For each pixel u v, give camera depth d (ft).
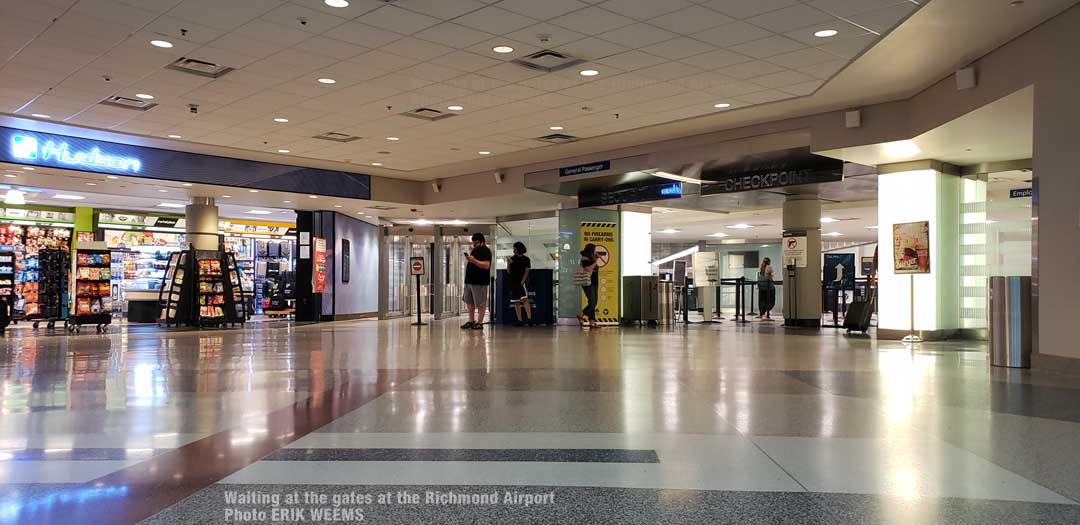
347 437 13.00
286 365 25.72
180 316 56.95
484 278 52.26
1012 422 14.46
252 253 83.82
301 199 60.29
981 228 41.70
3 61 30.78
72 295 59.67
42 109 38.93
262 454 11.69
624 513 8.51
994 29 26.86
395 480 10.07
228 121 41.63
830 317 71.92
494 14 25.71
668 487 9.67
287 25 26.73
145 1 24.47
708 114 39.86
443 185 61.93
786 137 40.93
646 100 36.96
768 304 71.26
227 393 18.61
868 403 16.88
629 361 26.91
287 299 84.38
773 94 35.83
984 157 40.40
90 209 74.84
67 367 25.54
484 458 11.35
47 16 25.76
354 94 35.88
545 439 12.76
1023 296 26.00
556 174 53.16
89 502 8.99
